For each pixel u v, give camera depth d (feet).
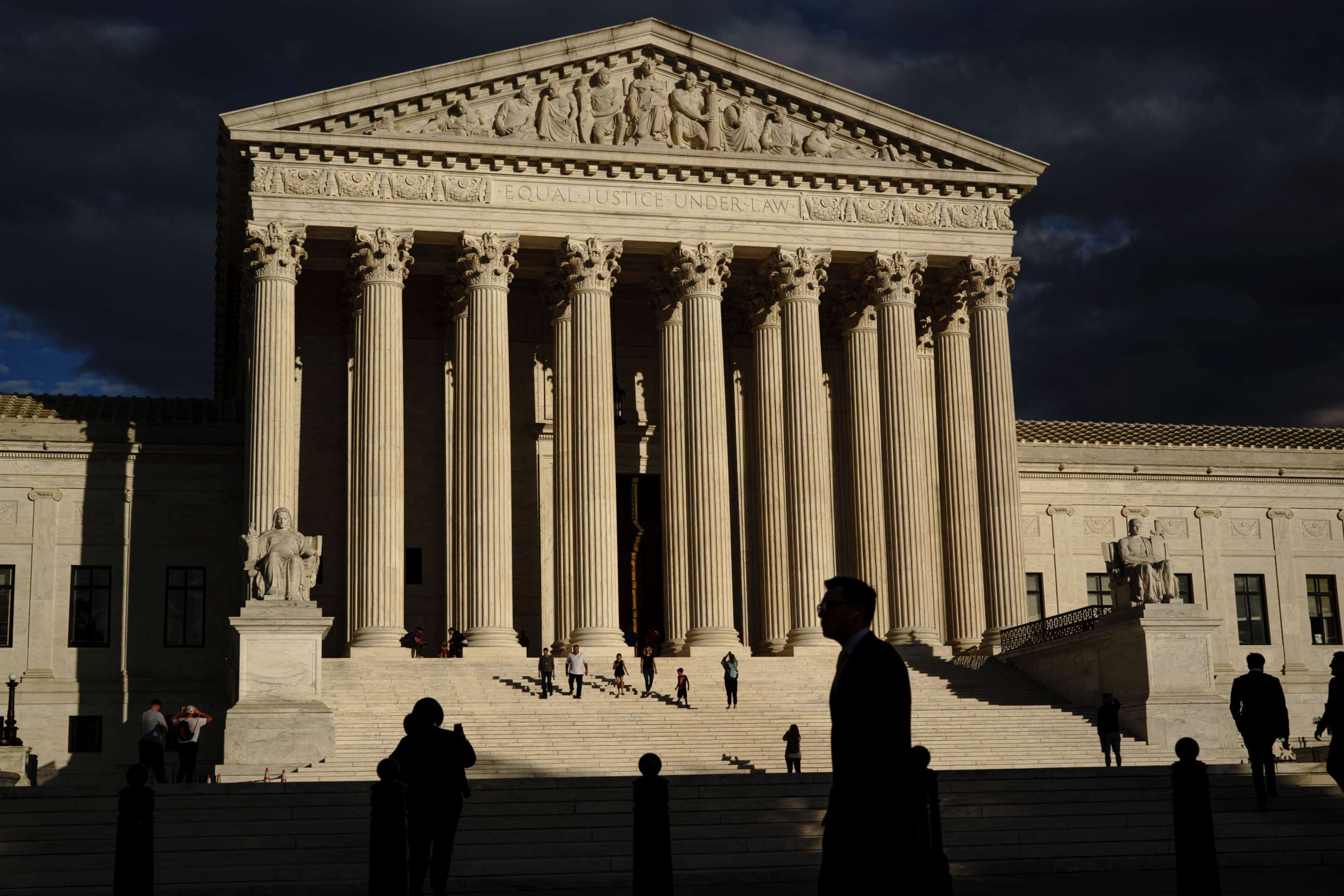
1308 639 247.50
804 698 180.04
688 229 207.00
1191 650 166.40
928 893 50.67
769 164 208.44
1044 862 98.84
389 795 67.87
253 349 191.42
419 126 199.93
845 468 232.73
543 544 224.74
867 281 213.87
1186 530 246.47
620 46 206.49
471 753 75.61
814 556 203.41
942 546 221.87
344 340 219.82
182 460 212.64
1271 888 80.74
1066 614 188.75
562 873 94.63
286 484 188.44
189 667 207.72
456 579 209.77
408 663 181.47
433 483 221.46
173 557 210.18
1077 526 242.78
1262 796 106.22
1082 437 254.47
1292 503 251.60
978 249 216.54
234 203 211.82
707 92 210.79
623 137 205.87
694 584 201.26
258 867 92.68
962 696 184.75
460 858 95.66
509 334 222.48
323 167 195.93
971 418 218.59
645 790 69.92
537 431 226.38
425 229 198.39
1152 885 85.92
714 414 204.44
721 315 212.43
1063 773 115.75
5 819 100.94
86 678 204.13
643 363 234.38
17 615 203.51
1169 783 116.26
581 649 191.83
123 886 69.15
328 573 214.28
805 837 102.53
